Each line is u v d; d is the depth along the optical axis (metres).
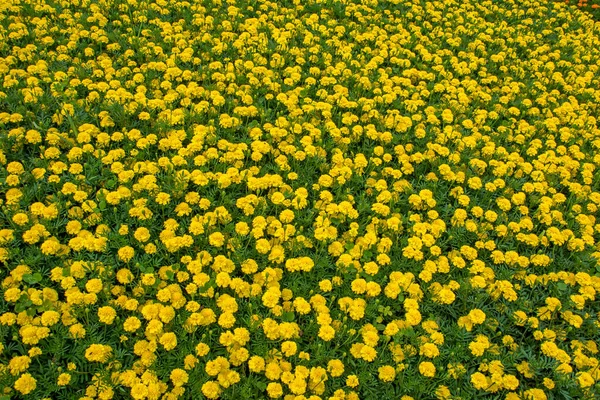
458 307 4.25
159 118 5.25
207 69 6.18
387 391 3.55
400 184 5.13
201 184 4.58
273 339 3.70
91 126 4.98
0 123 4.78
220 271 4.00
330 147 5.47
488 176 5.61
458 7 9.48
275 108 5.87
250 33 7.11
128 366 3.47
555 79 7.45
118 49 6.31
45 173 4.61
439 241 4.74
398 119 5.88
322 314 3.75
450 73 7.04
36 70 5.56
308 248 4.48
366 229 4.66
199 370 3.47
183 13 7.25
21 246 4.08
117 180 4.60
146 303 3.75
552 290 4.45
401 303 4.15
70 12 6.79
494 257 4.59
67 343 3.52
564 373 3.71
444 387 3.54
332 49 7.23
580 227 5.09
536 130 6.34
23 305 3.47
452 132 5.83
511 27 8.97
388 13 8.43
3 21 6.29
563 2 10.91
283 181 5.06
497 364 3.72
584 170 5.71
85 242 3.94
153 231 4.36
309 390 3.49
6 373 3.16
